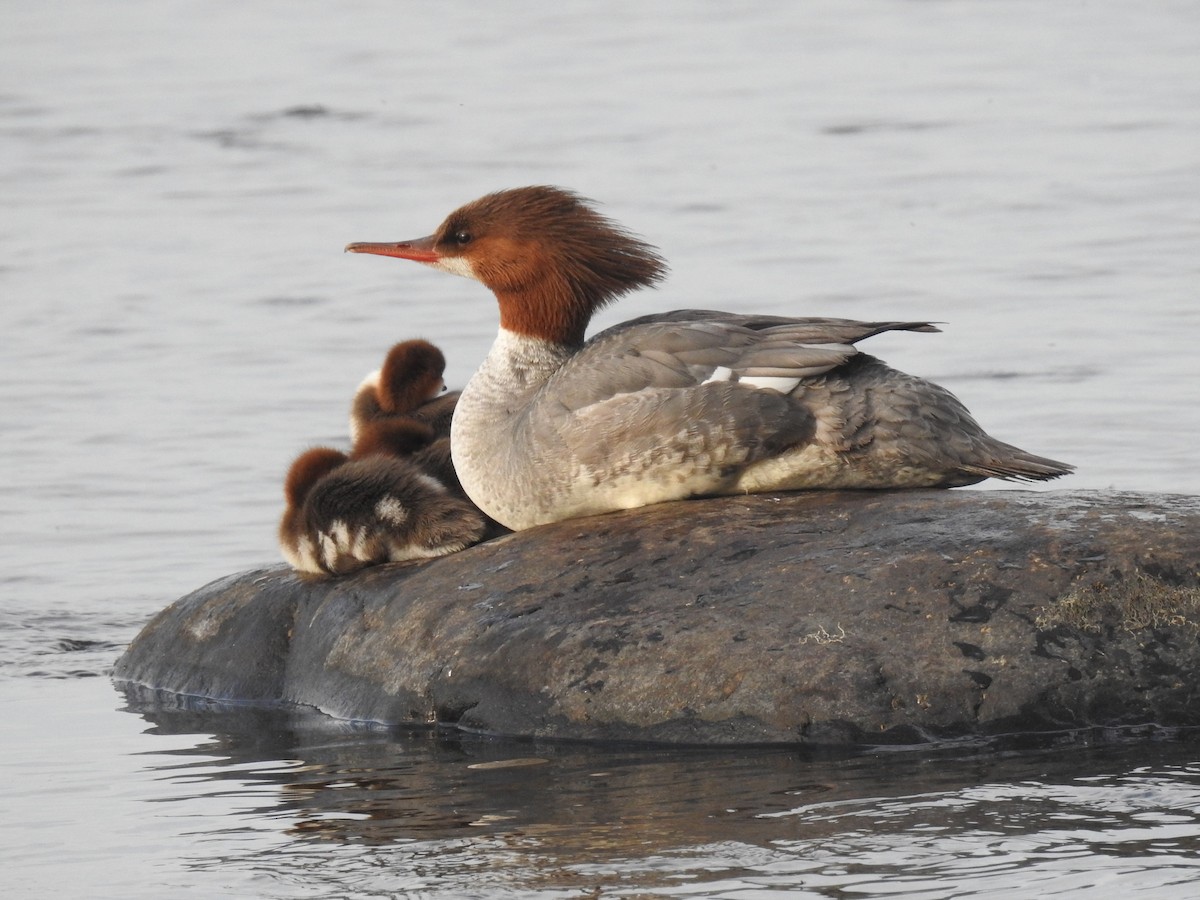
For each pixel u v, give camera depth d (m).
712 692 9.59
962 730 9.27
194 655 11.91
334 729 10.61
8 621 13.59
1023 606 9.49
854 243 25.59
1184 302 21.34
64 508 16.27
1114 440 16.45
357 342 21.48
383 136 36.62
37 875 8.35
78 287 25.03
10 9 55.75
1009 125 34.69
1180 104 35.88
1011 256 24.22
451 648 10.42
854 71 42.03
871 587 9.72
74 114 40.19
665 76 42.44
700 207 28.69
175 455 17.59
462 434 11.50
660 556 10.34
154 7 55.75
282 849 8.55
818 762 9.15
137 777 9.88
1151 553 9.62
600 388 10.77
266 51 48.50
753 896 7.57
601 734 9.78
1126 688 9.27
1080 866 7.68
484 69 44.53
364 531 11.43
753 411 10.43
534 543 10.88
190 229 28.73
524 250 11.53
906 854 7.91
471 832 8.57
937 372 19.02
